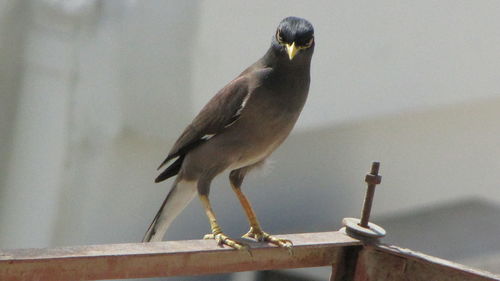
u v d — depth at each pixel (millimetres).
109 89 11391
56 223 11438
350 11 12148
